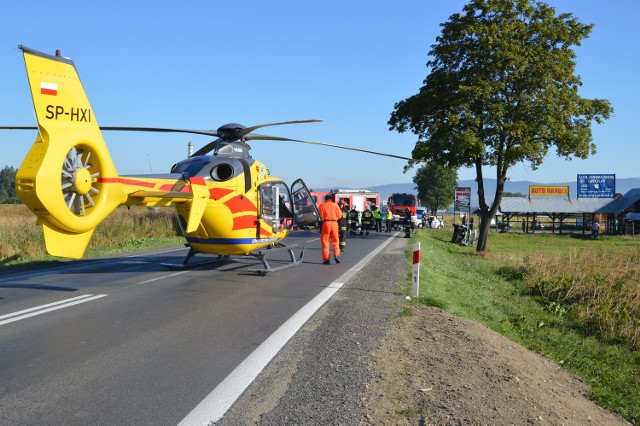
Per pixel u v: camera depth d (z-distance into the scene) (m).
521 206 63.34
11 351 6.18
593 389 6.94
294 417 4.41
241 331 7.20
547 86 24.62
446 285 13.34
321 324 7.63
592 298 15.16
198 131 12.37
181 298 9.55
